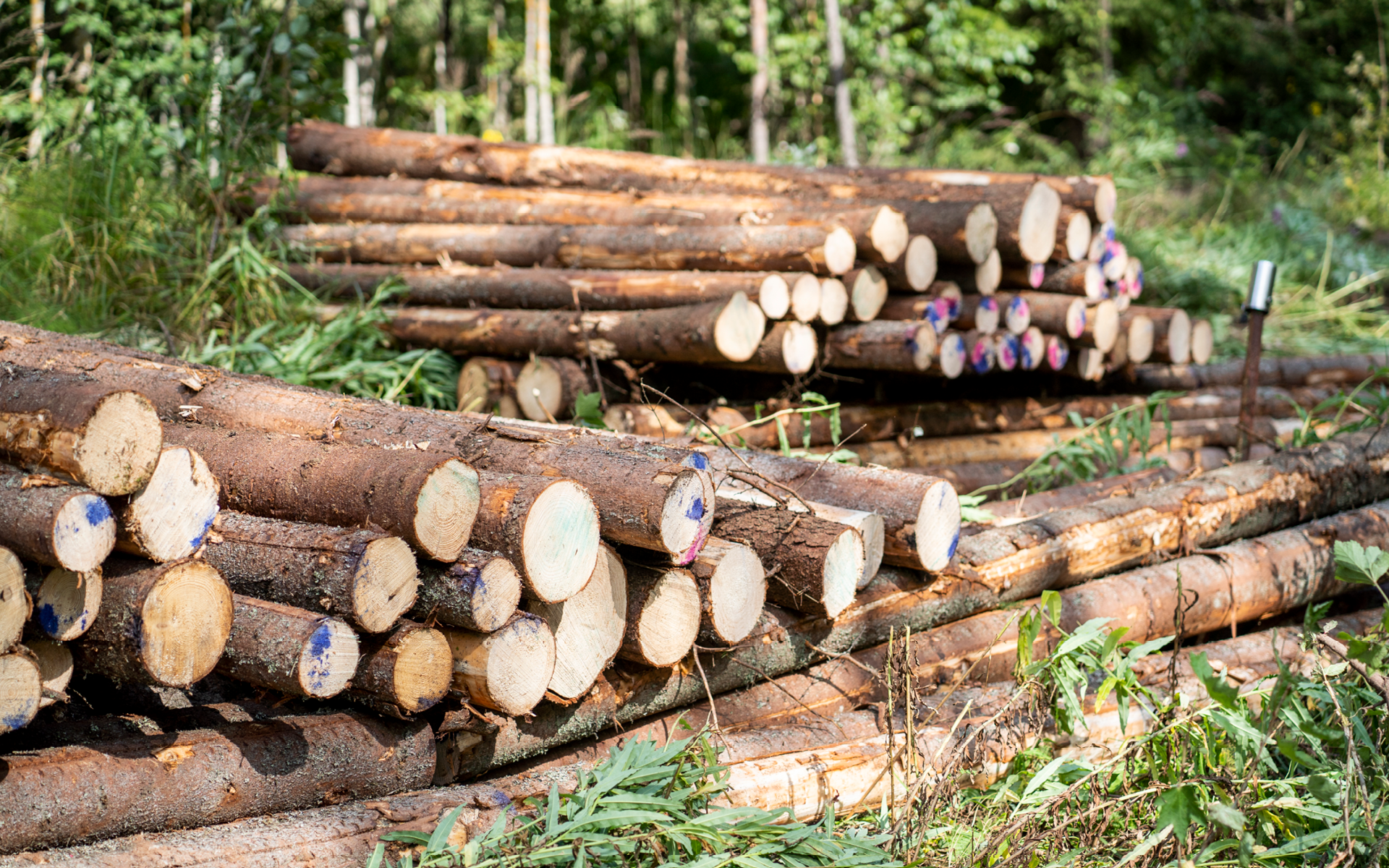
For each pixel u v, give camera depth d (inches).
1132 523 151.1
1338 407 277.3
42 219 221.6
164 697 100.7
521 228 228.1
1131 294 256.5
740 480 131.0
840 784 109.9
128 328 211.9
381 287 228.1
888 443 212.2
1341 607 173.6
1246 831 100.4
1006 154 546.3
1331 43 714.2
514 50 495.8
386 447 115.3
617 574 106.5
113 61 266.2
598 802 94.1
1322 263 414.9
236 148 238.2
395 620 93.0
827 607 118.3
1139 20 647.1
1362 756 110.1
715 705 119.6
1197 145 560.7
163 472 85.1
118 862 80.6
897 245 197.8
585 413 164.9
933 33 520.1
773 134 599.2
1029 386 245.8
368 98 442.6
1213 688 93.5
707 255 203.2
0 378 88.4
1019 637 122.8
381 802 94.4
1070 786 107.9
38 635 83.7
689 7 641.0
